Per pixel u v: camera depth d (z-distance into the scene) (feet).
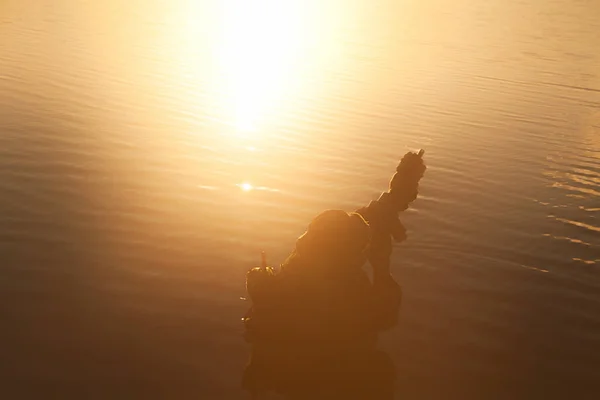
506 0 72.33
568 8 67.41
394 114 29.01
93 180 18.98
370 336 12.03
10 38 40.04
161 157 21.65
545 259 15.53
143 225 16.20
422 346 11.94
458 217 17.70
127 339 11.70
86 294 13.01
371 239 11.93
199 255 14.87
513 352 12.01
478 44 46.14
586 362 11.87
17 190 17.76
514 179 21.22
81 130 23.94
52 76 31.83
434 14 60.54
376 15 58.59
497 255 15.60
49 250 14.60
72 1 55.57
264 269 11.39
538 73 37.81
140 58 37.29
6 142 21.77
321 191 19.65
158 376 10.78
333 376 10.89
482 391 10.94
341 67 37.91
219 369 10.98
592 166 23.03
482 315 13.08
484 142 25.39
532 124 28.14
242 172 20.81
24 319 12.10
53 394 10.28
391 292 12.30
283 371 10.94
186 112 27.68
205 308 12.74
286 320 11.49
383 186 20.38
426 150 24.09
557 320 13.10
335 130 26.37
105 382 10.59
